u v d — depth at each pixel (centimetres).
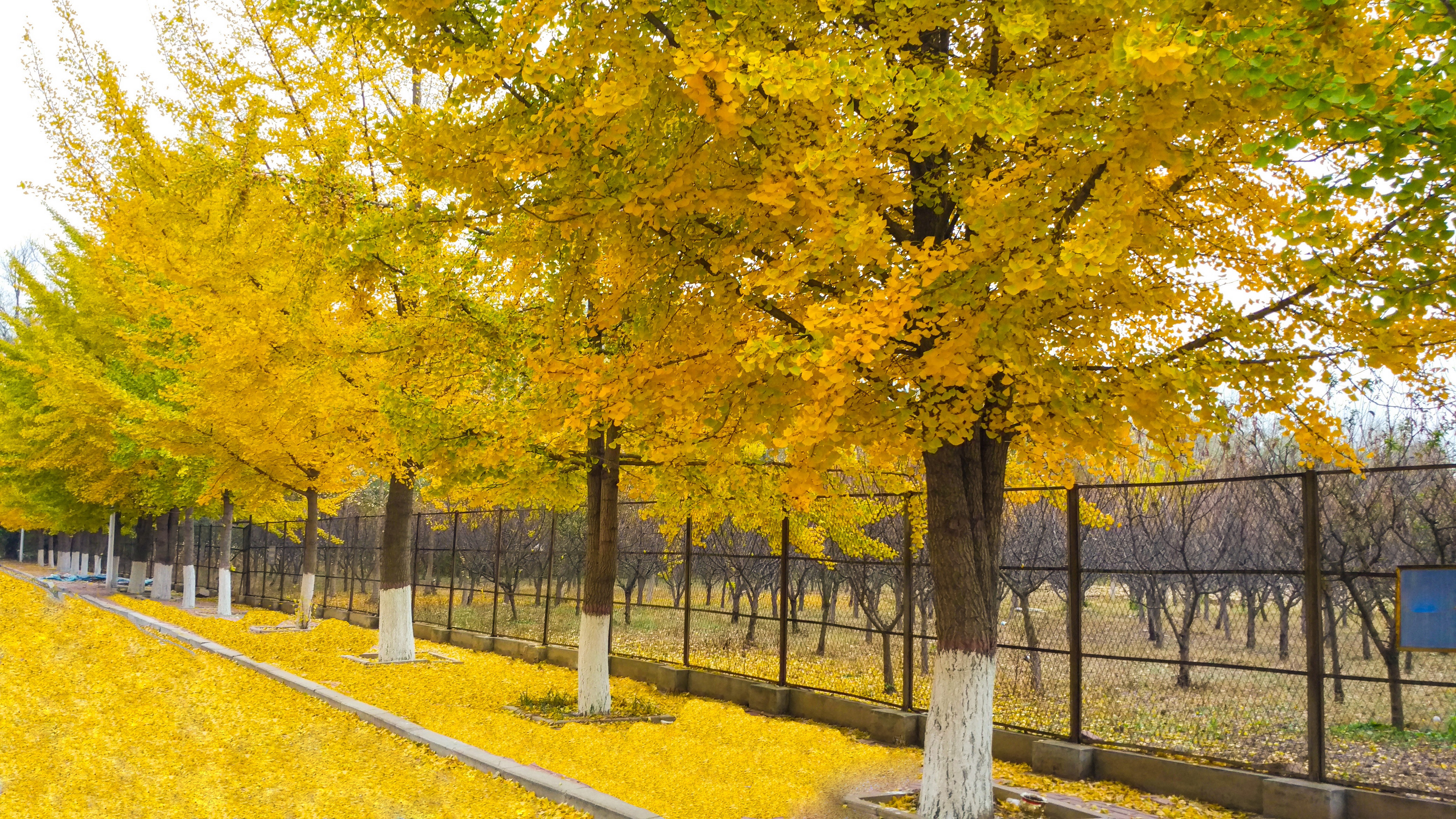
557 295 700
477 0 609
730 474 959
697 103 514
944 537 679
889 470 927
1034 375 536
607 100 491
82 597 1786
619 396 658
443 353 930
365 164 1126
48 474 2848
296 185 931
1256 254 636
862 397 591
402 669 1373
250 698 944
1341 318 554
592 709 1038
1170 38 413
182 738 739
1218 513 1311
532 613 2575
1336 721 1086
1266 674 1381
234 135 1050
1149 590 1504
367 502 3750
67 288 2575
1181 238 653
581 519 2492
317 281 967
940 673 671
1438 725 1032
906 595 1002
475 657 1605
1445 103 374
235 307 1239
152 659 1084
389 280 1056
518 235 727
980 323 510
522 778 655
